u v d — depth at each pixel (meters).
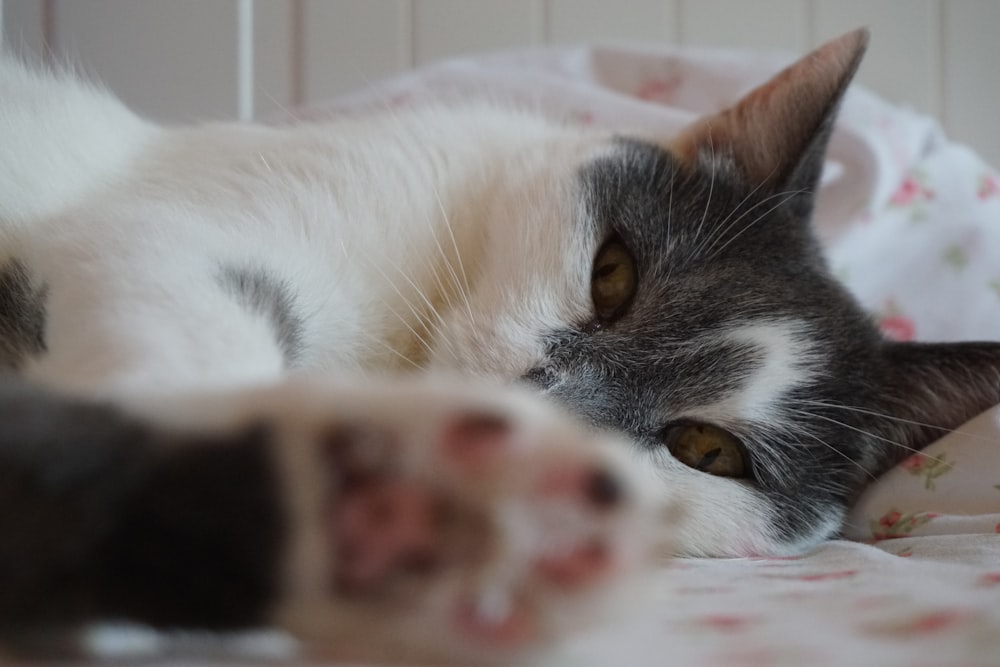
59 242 0.25
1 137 0.30
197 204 0.27
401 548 0.14
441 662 0.15
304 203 0.28
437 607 0.14
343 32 0.48
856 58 0.33
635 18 0.49
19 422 0.15
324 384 0.15
